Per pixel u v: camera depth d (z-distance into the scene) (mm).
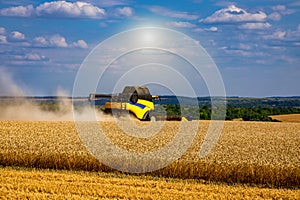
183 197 15008
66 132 29609
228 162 19266
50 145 23344
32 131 30125
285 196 15531
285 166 18484
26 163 20375
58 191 15414
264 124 45938
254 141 28000
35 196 14617
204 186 16859
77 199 14359
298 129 38844
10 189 15547
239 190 16344
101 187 16109
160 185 16797
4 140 25172
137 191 15734
